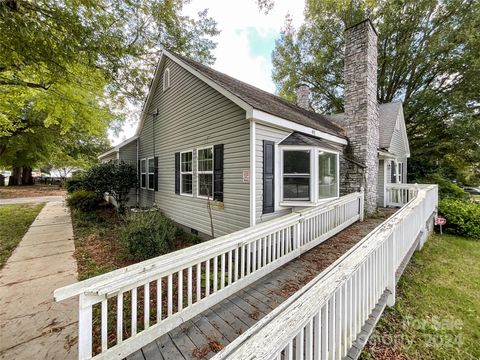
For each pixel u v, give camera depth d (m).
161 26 6.97
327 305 1.46
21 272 3.96
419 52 13.36
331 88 16.97
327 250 4.28
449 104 12.27
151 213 6.85
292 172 5.11
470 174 16.06
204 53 10.16
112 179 8.88
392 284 2.91
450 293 3.75
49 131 14.08
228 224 5.12
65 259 4.55
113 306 2.99
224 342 2.12
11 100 5.81
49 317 2.73
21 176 23.30
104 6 4.51
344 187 7.62
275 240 3.51
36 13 3.54
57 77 4.56
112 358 1.81
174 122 7.34
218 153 5.36
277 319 1.12
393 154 9.56
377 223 6.27
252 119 4.39
